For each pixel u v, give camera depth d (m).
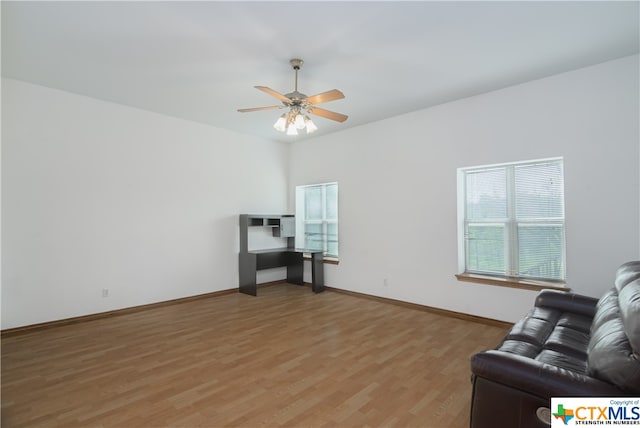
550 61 3.17
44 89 3.76
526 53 3.01
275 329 3.71
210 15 2.41
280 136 5.95
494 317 3.85
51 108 3.81
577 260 3.32
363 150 5.22
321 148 5.88
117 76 3.46
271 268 6.08
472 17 2.46
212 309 4.54
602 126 3.19
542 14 2.42
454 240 4.20
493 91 3.88
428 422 2.02
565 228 3.40
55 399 2.27
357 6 2.32
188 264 5.00
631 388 1.31
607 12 2.40
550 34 2.69
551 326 2.50
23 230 3.63
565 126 3.40
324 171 5.83
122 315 4.27
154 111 4.62
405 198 4.69
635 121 3.03
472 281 4.02
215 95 3.99
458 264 4.16
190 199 5.04
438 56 3.05
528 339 2.24
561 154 3.42
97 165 4.15
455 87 3.78
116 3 2.26
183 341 3.35
